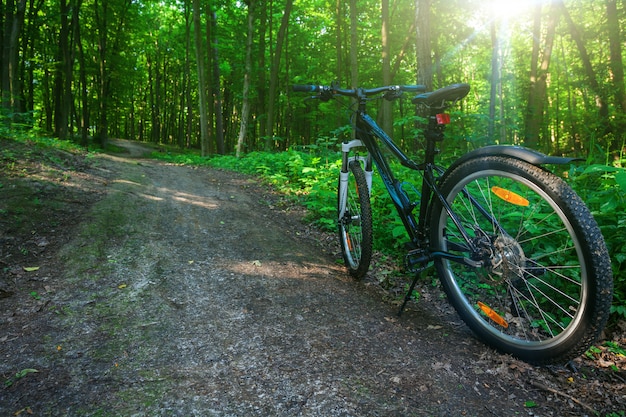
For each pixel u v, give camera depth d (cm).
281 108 2288
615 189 242
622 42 1348
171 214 432
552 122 1388
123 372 160
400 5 1568
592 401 154
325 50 1914
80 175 580
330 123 1698
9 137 714
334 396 149
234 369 164
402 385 158
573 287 225
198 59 1592
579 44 1384
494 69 1203
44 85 2527
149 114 4081
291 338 191
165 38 3038
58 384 151
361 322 213
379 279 280
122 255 298
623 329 205
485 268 187
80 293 235
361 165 295
